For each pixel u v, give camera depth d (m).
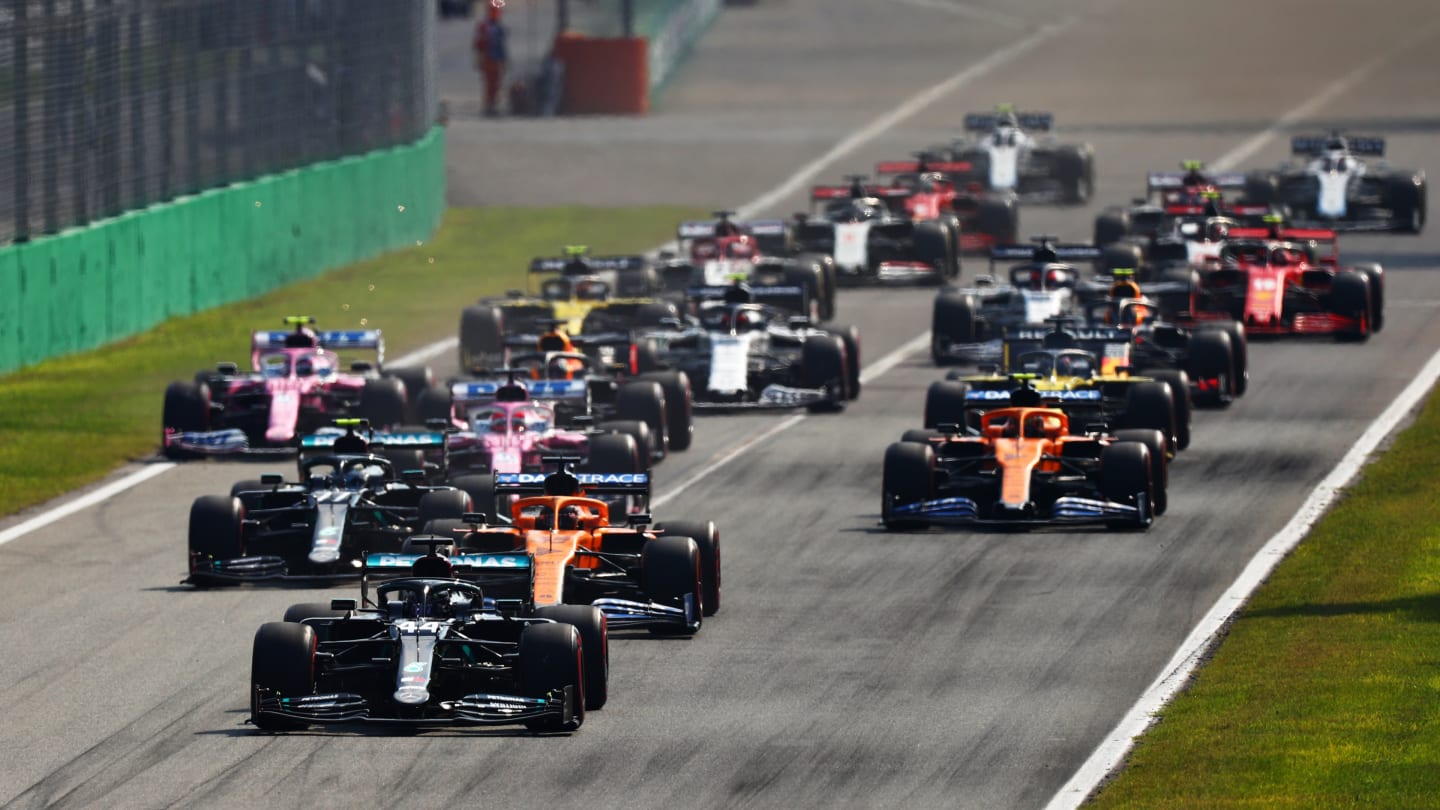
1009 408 95.88
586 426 100.88
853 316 161.88
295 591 81.62
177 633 75.31
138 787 57.38
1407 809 52.19
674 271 156.12
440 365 144.75
